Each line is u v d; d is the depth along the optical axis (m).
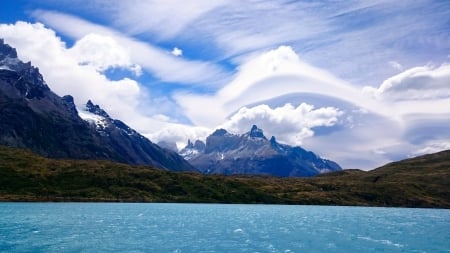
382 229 149.25
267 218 191.50
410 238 119.06
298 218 197.88
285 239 109.62
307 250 90.06
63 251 81.19
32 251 80.31
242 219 181.38
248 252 85.12
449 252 90.81
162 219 170.62
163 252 82.88
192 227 139.12
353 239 113.31
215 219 176.88
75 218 164.38
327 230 139.50
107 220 159.38
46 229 121.06
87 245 90.06
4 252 78.69
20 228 121.62
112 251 82.88
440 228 156.62
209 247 91.19
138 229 128.62
